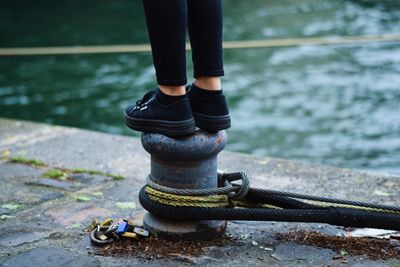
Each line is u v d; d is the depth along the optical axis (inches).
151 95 90.6
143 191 94.3
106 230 95.6
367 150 227.9
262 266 86.0
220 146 90.2
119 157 143.6
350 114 277.4
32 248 93.1
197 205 89.8
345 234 98.0
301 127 260.5
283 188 121.1
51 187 121.4
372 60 380.8
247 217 89.3
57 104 304.2
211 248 91.2
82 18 569.0
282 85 331.6
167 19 83.4
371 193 116.8
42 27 529.7
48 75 366.3
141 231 93.3
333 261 87.0
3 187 121.2
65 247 93.4
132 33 492.7
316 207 90.1
